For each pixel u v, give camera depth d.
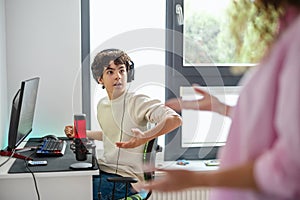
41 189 2.26
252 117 0.83
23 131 2.55
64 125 3.05
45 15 2.96
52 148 2.57
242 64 0.95
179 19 3.01
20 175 2.19
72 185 2.28
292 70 0.71
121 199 2.34
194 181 0.78
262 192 0.75
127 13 3.07
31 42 2.97
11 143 2.40
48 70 3.00
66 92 3.03
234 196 0.87
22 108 2.41
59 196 2.28
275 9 0.85
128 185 2.31
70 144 2.79
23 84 2.33
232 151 0.90
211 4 2.99
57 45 2.99
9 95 2.97
